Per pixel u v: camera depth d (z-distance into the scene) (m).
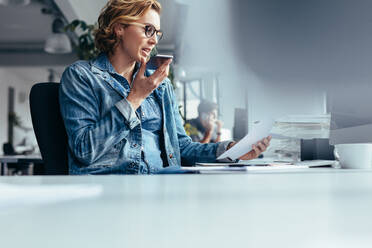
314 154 1.50
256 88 0.36
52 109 1.26
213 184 0.37
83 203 0.24
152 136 1.36
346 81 0.36
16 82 11.31
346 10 0.35
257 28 0.33
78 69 1.26
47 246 0.13
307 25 0.35
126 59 1.38
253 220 0.18
